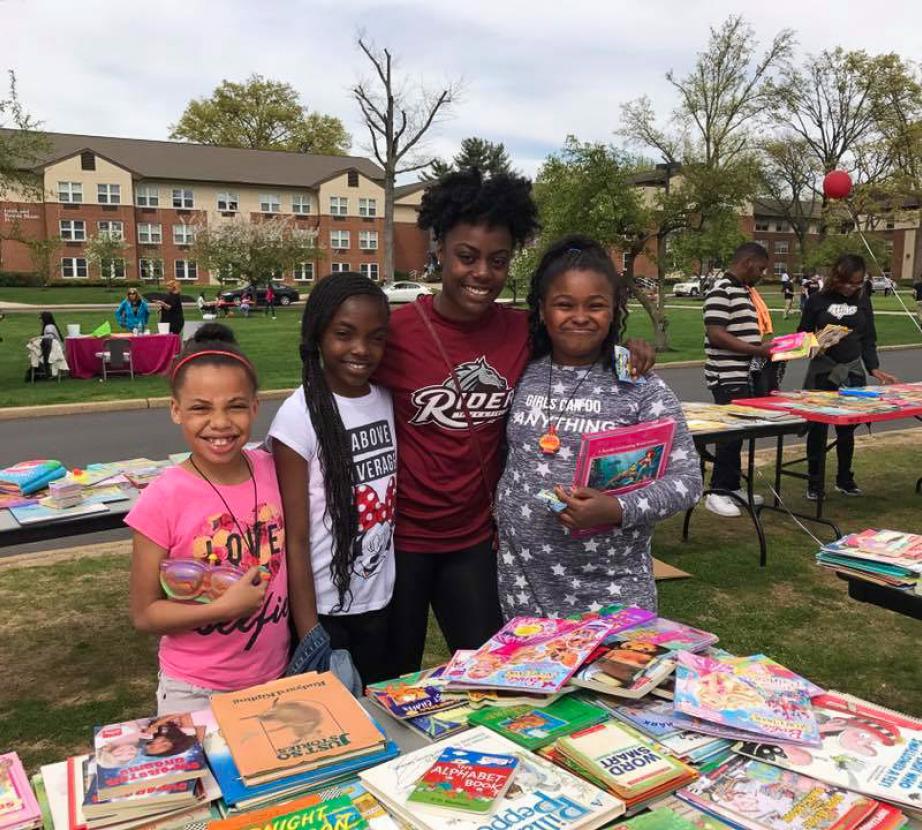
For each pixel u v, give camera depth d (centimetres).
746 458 726
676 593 418
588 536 199
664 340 1634
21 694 321
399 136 3089
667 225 1552
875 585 228
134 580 176
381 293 198
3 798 121
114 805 115
